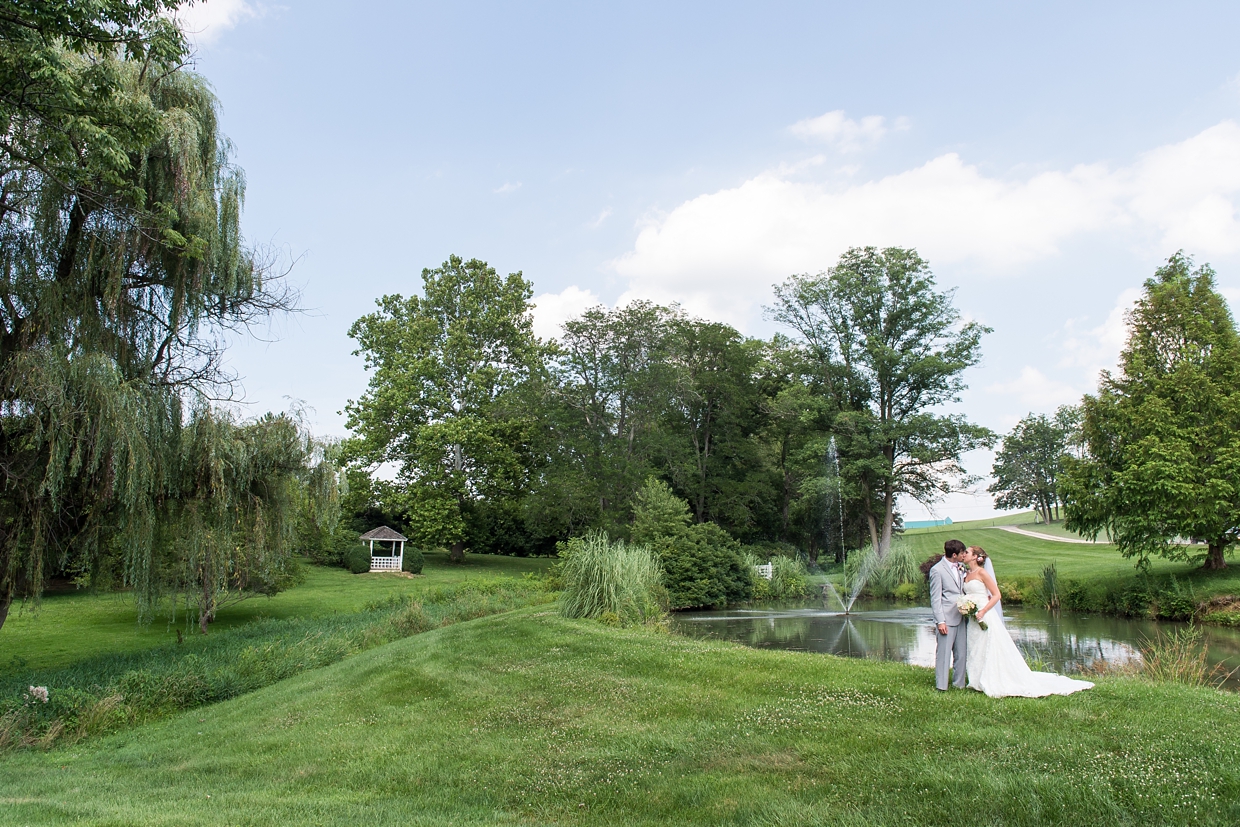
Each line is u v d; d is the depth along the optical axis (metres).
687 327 47.19
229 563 17.95
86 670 15.91
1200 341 24.66
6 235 13.19
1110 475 25.30
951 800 5.06
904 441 41.91
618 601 17.45
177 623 25.58
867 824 4.87
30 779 8.42
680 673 10.29
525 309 53.25
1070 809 4.72
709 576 29.94
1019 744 5.90
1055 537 50.59
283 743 9.30
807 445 43.25
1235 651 16.00
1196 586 22.30
